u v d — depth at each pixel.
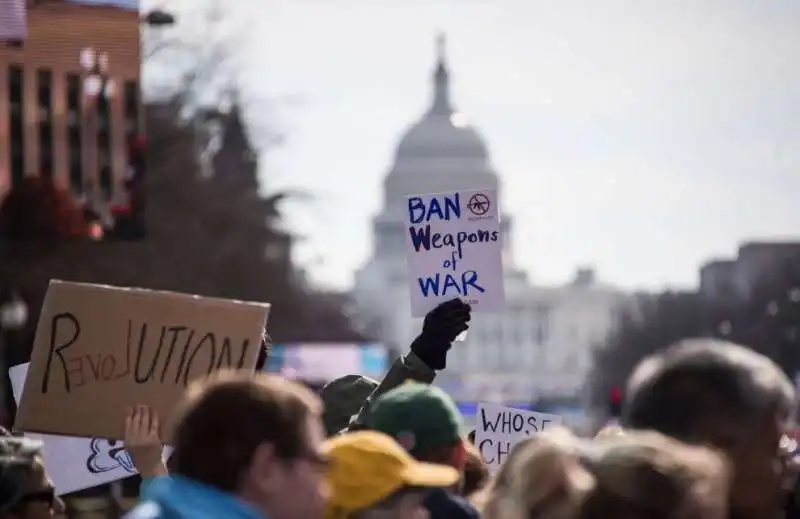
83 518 32.25
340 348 89.69
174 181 65.31
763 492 5.70
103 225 37.16
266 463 5.33
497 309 11.83
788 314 120.94
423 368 9.40
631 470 5.08
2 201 36.00
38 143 34.62
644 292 191.62
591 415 152.00
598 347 185.38
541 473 6.27
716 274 152.38
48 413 8.04
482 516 6.94
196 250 67.56
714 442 5.65
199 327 8.02
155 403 8.01
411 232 11.94
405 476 6.12
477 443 12.84
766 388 5.68
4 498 7.46
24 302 51.09
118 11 32.69
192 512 5.23
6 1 31.14
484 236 11.84
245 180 72.62
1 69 32.16
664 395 5.72
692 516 5.02
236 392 5.39
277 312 86.56
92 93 33.31
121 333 8.06
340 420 9.98
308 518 5.39
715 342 6.04
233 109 66.88
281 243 88.38
